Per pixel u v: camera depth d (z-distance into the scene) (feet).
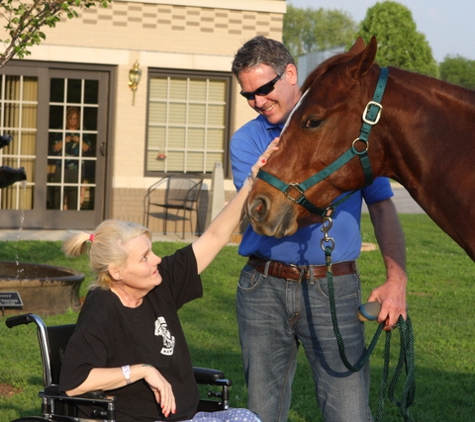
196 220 42.39
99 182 41.55
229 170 42.86
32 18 23.84
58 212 41.34
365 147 9.86
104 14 40.47
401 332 10.76
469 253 9.95
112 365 10.46
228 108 42.47
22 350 19.77
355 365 10.66
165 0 40.98
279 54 11.03
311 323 11.14
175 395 10.62
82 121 41.19
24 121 40.83
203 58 41.68
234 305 26.08
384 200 11.48
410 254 38.78
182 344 10.89
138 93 41.16
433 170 9.84
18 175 23.40
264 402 11.59
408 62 124.06
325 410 11.28
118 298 10.62
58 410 10.57
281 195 9.87
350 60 9.82
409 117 9.84
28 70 40.37
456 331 23.53
